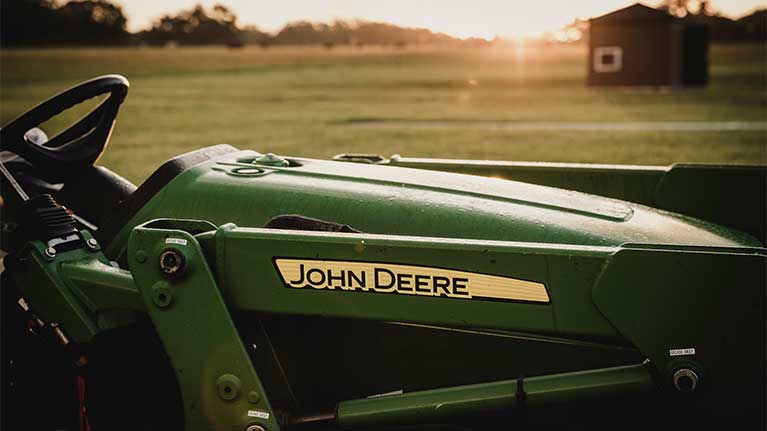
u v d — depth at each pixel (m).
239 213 2.53
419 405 2.08
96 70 41.16
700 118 14.60
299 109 18.59
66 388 2.44
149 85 29.92
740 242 2.57
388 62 54.75
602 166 3.16
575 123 14.10
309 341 2.38
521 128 13.29
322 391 2.40
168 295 2.08
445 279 1.98
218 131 13.31
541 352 2.24
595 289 1.89
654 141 10.83
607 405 2.19
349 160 3.36
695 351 1.87
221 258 2.09
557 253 1.91
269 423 2.07
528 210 2.49
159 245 2.08
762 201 2.97
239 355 2.06
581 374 2.02
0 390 2.42
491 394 2.04
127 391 2.38
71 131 3.07
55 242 2.35
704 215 3.04
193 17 114.50
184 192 2.60
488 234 2.38
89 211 2.84
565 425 2.23
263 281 2.08
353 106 19.53
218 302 2.07
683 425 2.11
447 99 22.02
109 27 91.88
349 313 2.04
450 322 2.00
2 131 2.67
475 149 10.28
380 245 2.00
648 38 24.81
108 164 8.98
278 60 57.75
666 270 1.85
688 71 25.27
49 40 86.50
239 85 30.08
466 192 2.60
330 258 2.03
